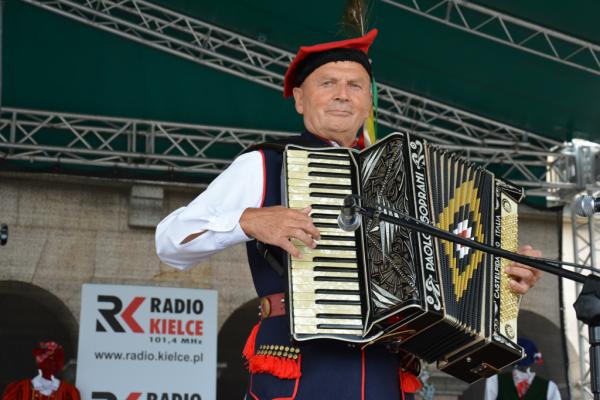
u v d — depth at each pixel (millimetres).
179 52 9391
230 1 9070
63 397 8430
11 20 9188
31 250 9680
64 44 9344
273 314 3037
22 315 13539
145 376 8727
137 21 9484
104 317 8750
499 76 9359
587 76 9078
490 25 8750
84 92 9531
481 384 12938
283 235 2820
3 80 9375
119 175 9594
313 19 9070
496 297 3137
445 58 9234
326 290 2832
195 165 9930
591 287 2688
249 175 3104
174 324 8875
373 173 3012
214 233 2953
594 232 10812
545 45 8883
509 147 10281
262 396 2998
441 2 8555
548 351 10969
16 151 9531
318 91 3297
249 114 9844
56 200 9812
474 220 3182
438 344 3029
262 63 9656
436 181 3088
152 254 9945
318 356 2967
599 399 2662
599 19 8445
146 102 9664
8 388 8438
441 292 2834
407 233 2854
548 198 10859
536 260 2762
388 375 3025
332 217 2926
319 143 3266
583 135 10195
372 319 2811
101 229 9883
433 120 10234
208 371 8859
